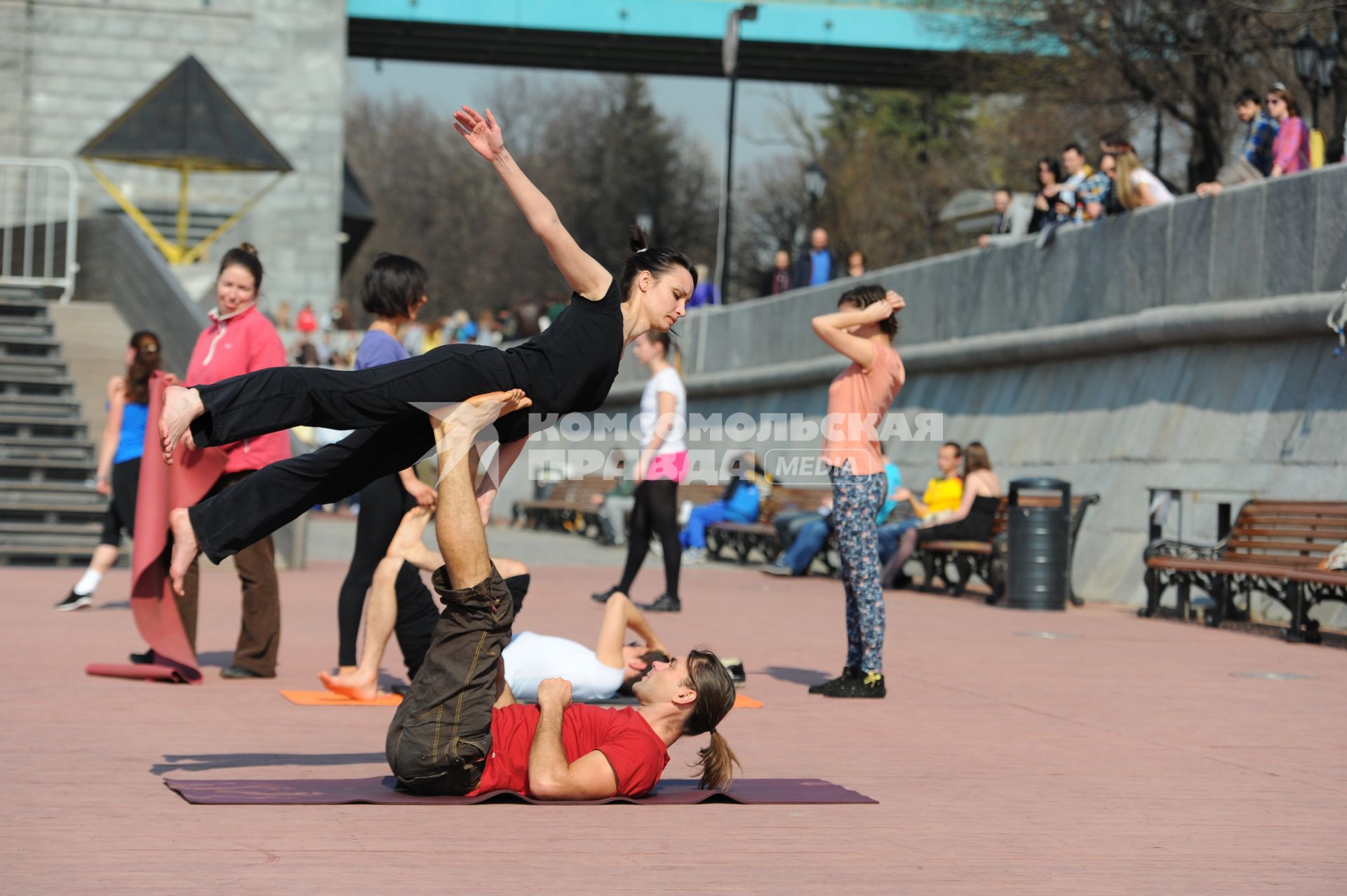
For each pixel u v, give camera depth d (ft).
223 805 19.72
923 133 236.63
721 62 172.86
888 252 214.28
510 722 20.66
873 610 31.63
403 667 35.22
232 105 117.39
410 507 31.17
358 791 20.63
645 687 21.29
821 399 90.12
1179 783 22.89
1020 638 44.47
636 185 331.98
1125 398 63.72
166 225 149.59
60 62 151.64
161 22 153.89
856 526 31.68
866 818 19.97
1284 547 47.39
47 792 20.48
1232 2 85.05
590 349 20.11
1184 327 59.57
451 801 20.15
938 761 24.56
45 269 91.76
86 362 79.61
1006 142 175.42
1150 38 95.09
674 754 25.03
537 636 28.32
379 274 30.89
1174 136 135.85
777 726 28.02
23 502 67.31
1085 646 42.60
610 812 19.98
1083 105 119.44
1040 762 24.50
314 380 19.29
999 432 73.87
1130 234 64.64
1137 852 18.30
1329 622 49.60
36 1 151.23
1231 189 58.13
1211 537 55.67
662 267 21.03
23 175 146.92
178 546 20.53
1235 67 94.79
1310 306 52.37
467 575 20.03
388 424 20.38
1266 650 42.27
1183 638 45.47
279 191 154.92
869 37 161.58
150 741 24.76
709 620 48.11
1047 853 18.12
